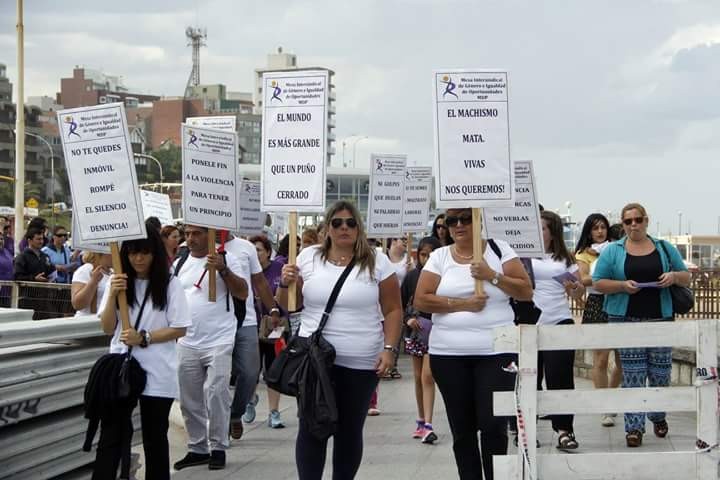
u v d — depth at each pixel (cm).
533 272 959
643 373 949
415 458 947
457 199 711
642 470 599
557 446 966
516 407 596
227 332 898
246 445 1012
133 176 691
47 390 698
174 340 702
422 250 1066
